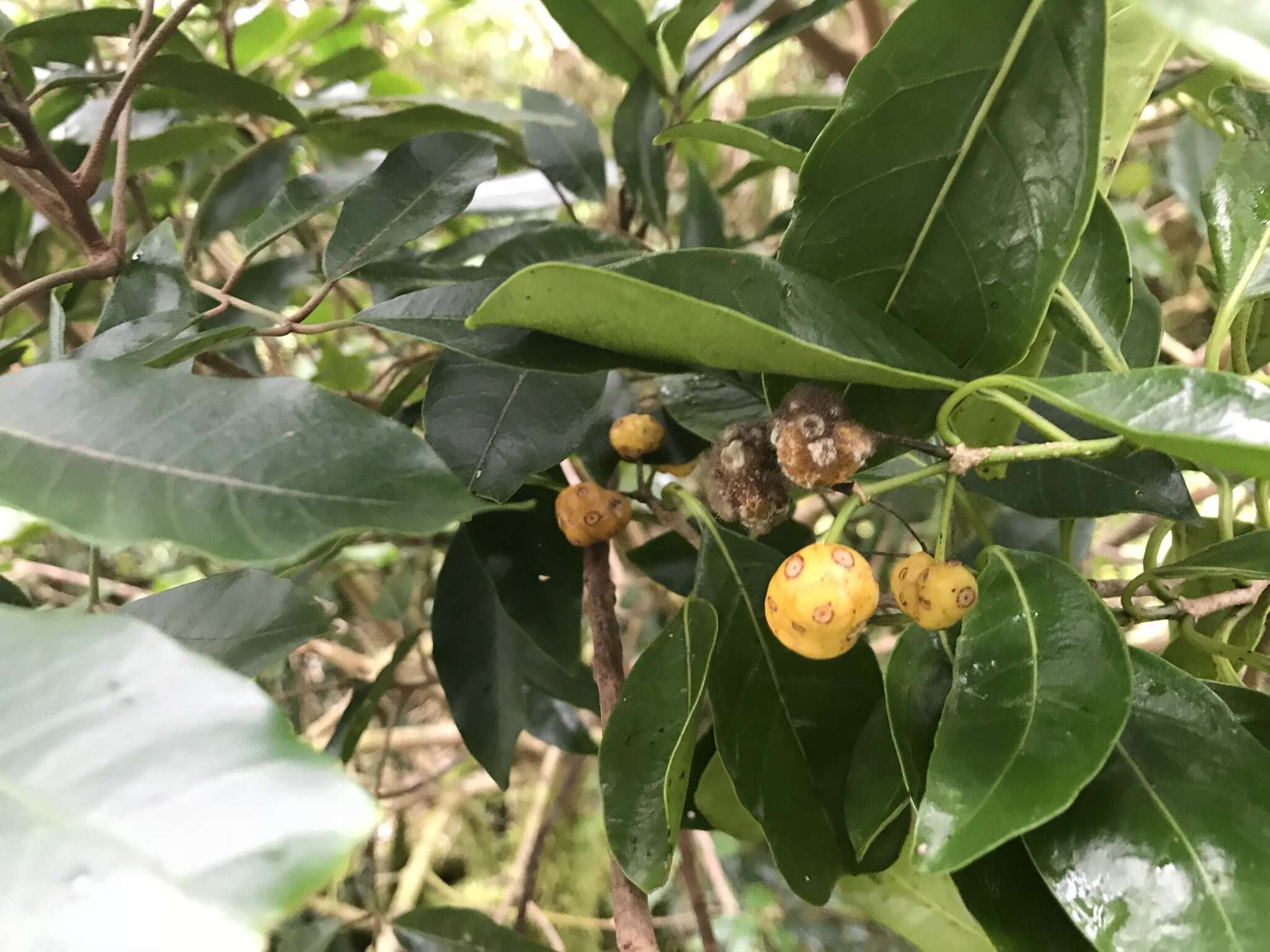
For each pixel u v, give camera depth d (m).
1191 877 0.11
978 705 0.11
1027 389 0.10
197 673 0.08
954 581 0.11
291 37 0.30
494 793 0.37
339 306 0.34
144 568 0.40
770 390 0.13
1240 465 0.09
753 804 0.14
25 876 0.07
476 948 0.20
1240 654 0.14
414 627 0.32
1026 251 0.11
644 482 0.18
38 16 0.28
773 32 0.20
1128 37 0.13
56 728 0.07
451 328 0.13
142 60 0.15
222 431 0.10
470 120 0.23
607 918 0.38
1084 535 0.22
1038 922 0.12
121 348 0.14
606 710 0.15
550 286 0.10
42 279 0.14
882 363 0.11
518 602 0.17
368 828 0.07
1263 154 0.14
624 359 0.12
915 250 0.12
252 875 0.07
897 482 0.12
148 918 0.07
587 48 0.23
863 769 0.14
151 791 0.07
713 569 0.16
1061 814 0.11
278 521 0.09
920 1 0.10
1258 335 0.16
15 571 0.34
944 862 0.10
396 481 0.10
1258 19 0.07
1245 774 0.11
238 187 0.25
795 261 0.12
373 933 0.23
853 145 0.11
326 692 0.41
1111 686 0.11
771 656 0.15
